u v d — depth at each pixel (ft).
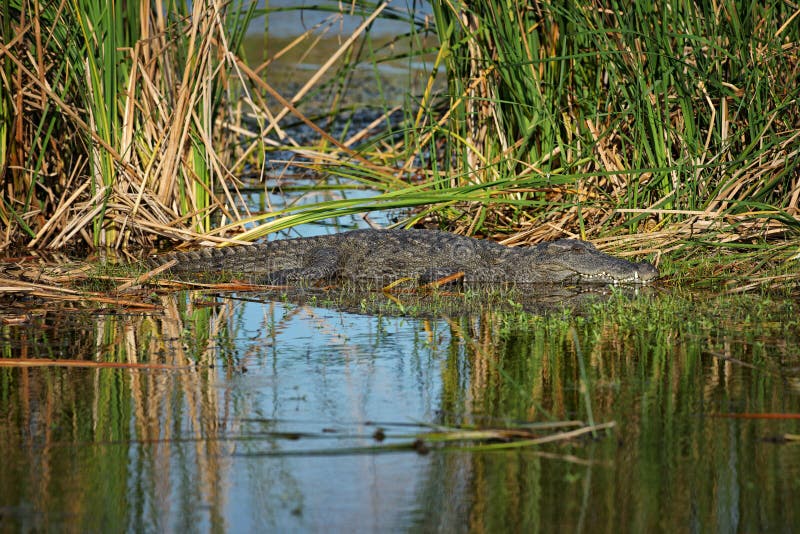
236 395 51.49
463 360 58.08
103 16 92.17
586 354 58.70
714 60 87.45
